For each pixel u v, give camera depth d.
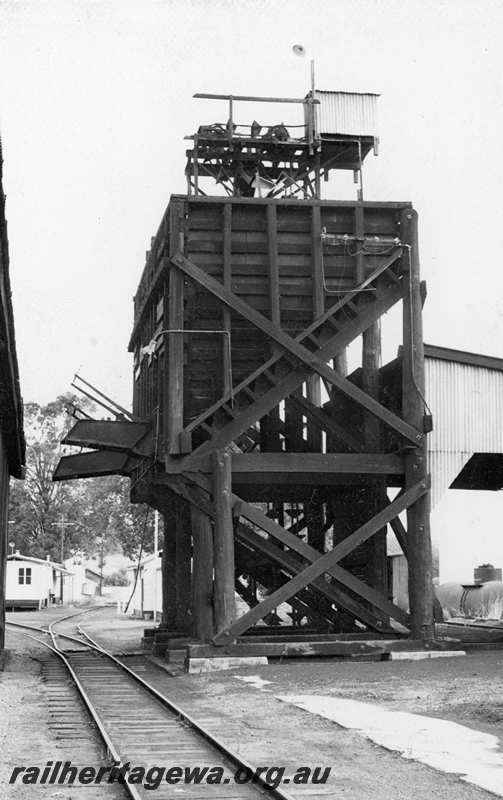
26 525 94.69
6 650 28.02
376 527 20.97
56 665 23.91
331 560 20.72
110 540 133.25
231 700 15.33
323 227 22.08
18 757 10.58
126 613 63.53
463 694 14.61
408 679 16.94
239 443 26.34
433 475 23.20
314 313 21.72
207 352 22.06
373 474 21.88
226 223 21.50
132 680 19.44
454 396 23.55
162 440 21.73
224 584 20.31
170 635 26.36
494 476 30.30
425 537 21.27
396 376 23.25
